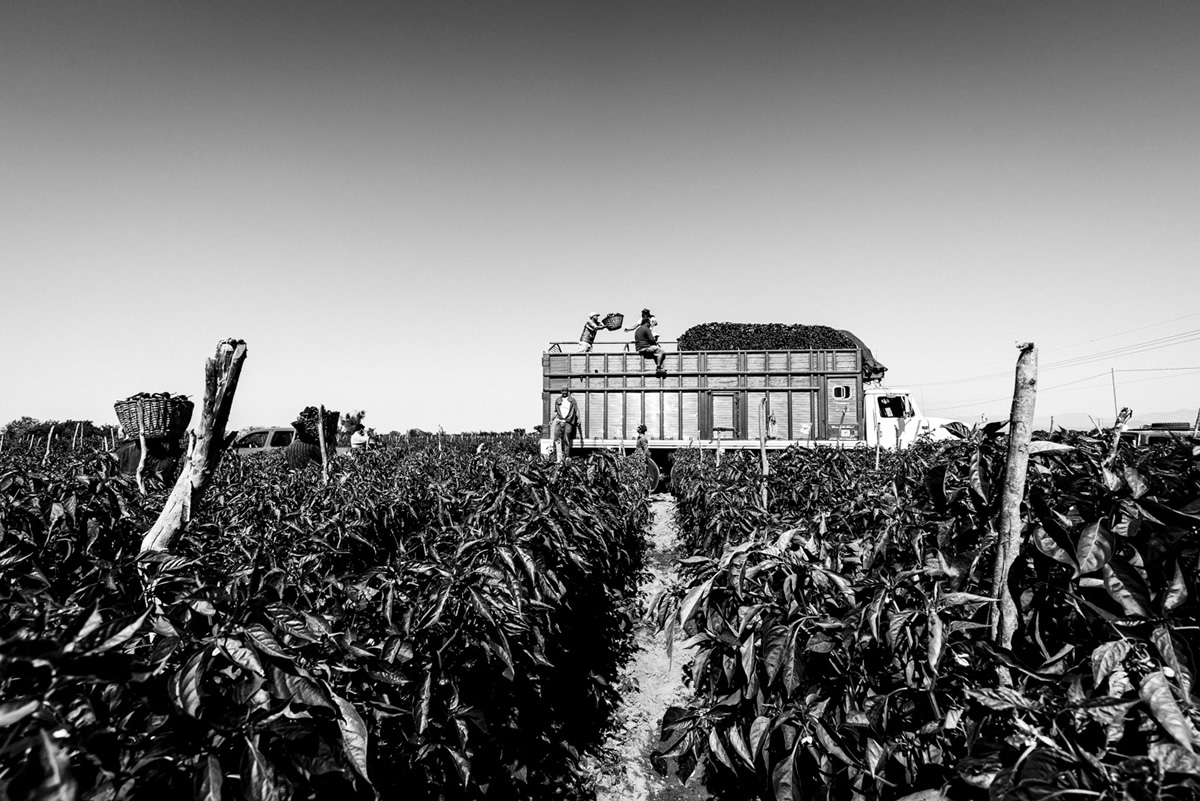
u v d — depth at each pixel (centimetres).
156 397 585
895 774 226
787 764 221
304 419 1316
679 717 297
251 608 179
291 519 488
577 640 574
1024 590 216
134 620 131
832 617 247
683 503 1027
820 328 1670
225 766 142
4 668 114
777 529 371
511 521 443
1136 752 158
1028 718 169
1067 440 283
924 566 236
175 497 263
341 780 188
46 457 828
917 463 667
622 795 387
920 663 221
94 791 117
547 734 424
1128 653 168
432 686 259
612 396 1534
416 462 1209
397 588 316
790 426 1462
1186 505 194
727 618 282
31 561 238
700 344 1658
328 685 166
